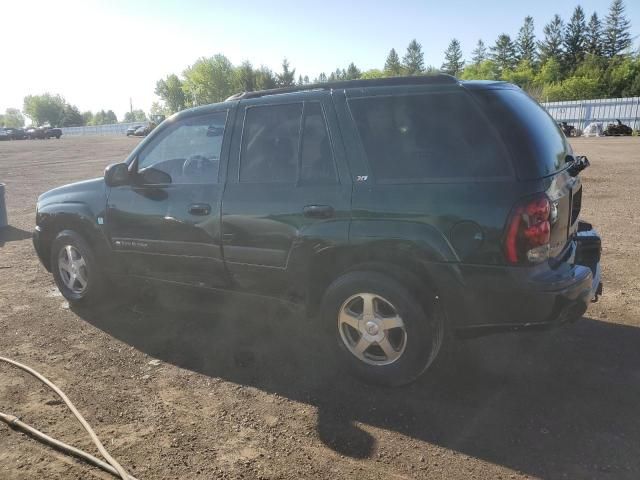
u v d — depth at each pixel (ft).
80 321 15.99
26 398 11.64
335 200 11.32
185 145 14.02
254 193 12.46
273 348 13.75
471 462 9.09
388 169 10.98
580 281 10.27
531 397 10.98
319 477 8.87
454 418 10.37
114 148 117.80
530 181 9.86
